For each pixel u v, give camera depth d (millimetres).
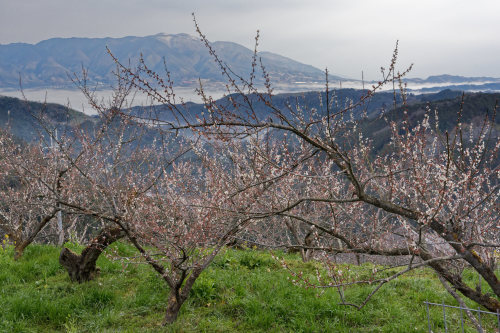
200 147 5898
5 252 10625
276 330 6414
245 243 10594
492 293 7875
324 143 4480
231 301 7328
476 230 5312
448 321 6648
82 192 8508
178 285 6621
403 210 4723
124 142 6684
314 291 7668
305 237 11883
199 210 6355
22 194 12703
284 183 6754
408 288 8461
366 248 5289
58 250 11398
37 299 7461
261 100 4242
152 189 7062
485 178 4906
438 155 5055
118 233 8344
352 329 6449
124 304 7473
